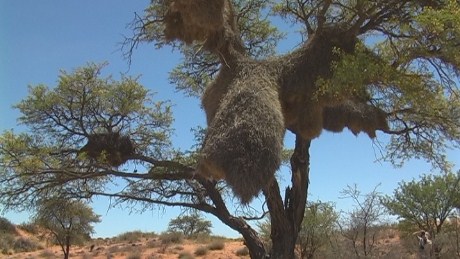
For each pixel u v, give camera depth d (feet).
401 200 94.43
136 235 198.70
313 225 76.95
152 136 55.42
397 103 36.63
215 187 55.98
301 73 36.96
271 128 32.30
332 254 63.87
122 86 53.78
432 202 91.35
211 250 142.72
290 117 37.78
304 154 52.01
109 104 53.88
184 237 176.45
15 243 174.09
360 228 58.70
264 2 58.90
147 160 54.03
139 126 55.62
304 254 79.05
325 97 36.27
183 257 128.36
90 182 56.59
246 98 33.45
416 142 54.34
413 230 94.07
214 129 33.12
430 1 31.91
